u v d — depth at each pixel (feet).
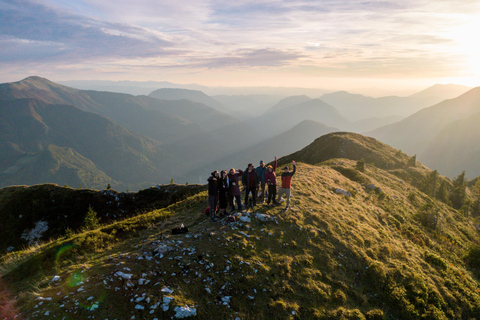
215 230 42.98
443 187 166.09
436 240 77.56
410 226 77.66
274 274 35.45
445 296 43.11
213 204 47.03
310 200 63.77
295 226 48.60
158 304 25.85
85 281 27.73
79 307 23.95
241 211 51.39
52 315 22.99
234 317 27.43
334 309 33.63
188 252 35.32
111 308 24.40
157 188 162.30
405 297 39.86
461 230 102.17
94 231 49.08
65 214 146.10
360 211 70.13
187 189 155.84
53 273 33.50
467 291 46.65
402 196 114.93
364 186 105.70
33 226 139.64
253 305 29.84
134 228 51.88
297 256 40.86
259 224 46.65
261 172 54.70
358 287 39.78
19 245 130.72
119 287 27.04
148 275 29.71
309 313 31.60
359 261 45.34
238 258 36.06
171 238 40.47
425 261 54.29
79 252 40.73
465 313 41.32
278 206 55.72
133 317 23.91
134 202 153.07
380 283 41.32
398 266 46.32
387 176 157.99
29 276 35.37
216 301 28.78
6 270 39.09
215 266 33.60
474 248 68.33
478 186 209.26
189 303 27.12
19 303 25.49
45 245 49.80
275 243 42.42
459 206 162.40
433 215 92.17
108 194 158.40
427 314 37.65
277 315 29.58
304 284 35.68
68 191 159.22
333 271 40.52
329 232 50.62
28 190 156.35
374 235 56.70
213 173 47.93
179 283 29.63
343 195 77.66
